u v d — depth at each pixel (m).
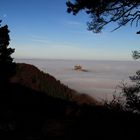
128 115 6.48
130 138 5.84
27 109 11.65
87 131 6.81
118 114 6.57
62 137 7.21
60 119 9.59
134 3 9.32
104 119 6.66
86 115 8.18
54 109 11.70
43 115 10.47
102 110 7.36
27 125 8.62
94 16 10.09
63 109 11.41
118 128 6.18
